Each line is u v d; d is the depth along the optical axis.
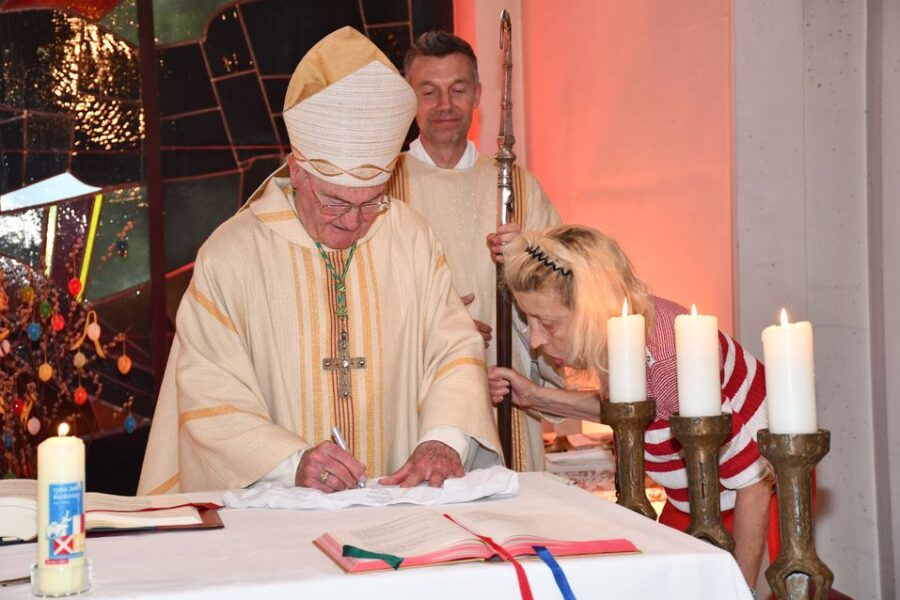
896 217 3.87
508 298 3.53
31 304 5.15
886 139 3.88
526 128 6.03
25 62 5.18
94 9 5.27
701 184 4.46
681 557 1.74
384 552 1.72
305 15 5.57
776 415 1.78
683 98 4.57
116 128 5.31
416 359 2.91
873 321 3.97
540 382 3.78
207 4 5.45
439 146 3.99
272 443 2.53
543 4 5.73
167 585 1.63
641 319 2.15
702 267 4.48
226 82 5.47
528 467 3.81
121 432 5.28
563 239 2.46
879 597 3.99
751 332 4.18
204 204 5.43
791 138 4.14
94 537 1.97
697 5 4.45
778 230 4.16
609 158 5.20
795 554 1.76
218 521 2.07
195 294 2.83
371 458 2.87
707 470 1.97
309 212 2.85
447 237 3.92
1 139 5.15
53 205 5.21
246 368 2.76
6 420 5.07
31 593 1.61
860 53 4.00
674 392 2.49
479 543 1.74
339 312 2.87
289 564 1.74
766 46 4.14
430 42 3.96
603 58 5.19
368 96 2.67
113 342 5.28
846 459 4.05
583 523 1.93
